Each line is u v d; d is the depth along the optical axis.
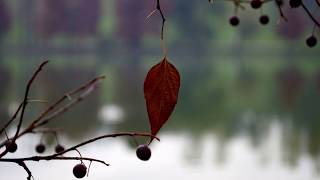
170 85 1.50
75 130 33.47
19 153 23.80
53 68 77.75
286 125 35.88
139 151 1.64
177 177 23.59
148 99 1.50
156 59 99.94
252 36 122.00
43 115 2.28
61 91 49.62
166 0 117.00
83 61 93.75
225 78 68.62
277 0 2.22
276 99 48.59
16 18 115.56
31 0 115.75
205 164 25.84
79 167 1.81
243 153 28.00
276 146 29.39
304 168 24.39
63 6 111.56
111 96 50.56
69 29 112.56
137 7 111.31
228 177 23.53
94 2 113.88
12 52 107.25
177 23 119.38
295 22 108.94
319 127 34.53
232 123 37.84
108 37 116.19
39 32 110.69
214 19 121.00
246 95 52.34
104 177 23.31
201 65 91.69
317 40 2.42
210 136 33.41
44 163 23.73
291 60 103.62
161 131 35.59
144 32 111.81
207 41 120.25
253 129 35.16
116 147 29.19
